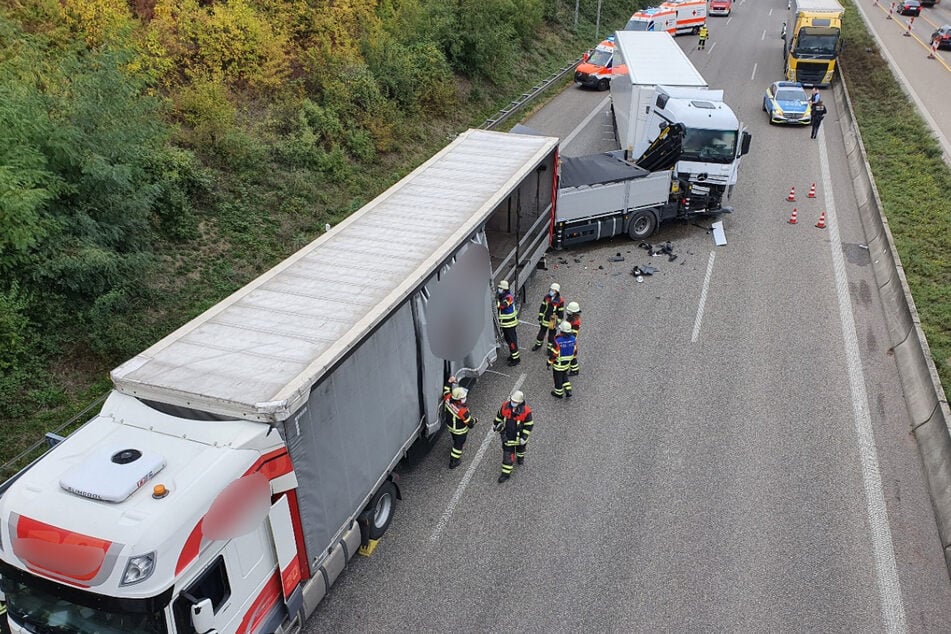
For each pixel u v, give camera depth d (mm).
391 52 20844
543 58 31141
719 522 8789
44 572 5090
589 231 16156
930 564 8172
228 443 5762
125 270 11086
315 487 6691
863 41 36625
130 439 5875
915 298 13391
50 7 14031
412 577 8016
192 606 5234
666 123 17781
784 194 19672
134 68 14016
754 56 35906
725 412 10859
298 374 6301
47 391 9633
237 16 16953
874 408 10898
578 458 9930
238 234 14023
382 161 19094
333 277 8391
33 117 9742
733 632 7344
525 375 11930
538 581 7965
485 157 13148
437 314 9055
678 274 15312
